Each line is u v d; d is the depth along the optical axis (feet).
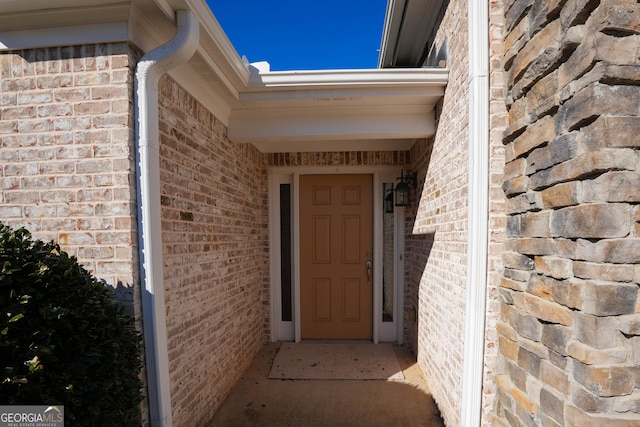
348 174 13.04
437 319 8.63
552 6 3.99
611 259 3.42
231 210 9.51
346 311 13.19
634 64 3.42
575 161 3.68
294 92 8.34
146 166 5.27
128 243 5.19
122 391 4.39
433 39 9.93
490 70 5.68
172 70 6.20
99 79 5.22
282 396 9.02
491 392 5.75
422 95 8.16
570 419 3.73
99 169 5.24
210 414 7.86
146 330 5.32
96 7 4.95
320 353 11.85
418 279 10.95
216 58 6.72
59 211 5.30
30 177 5.33
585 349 3.51
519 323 4.88
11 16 5.03
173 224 6.27
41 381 3.50
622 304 3.41
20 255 3.80
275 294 13.07
